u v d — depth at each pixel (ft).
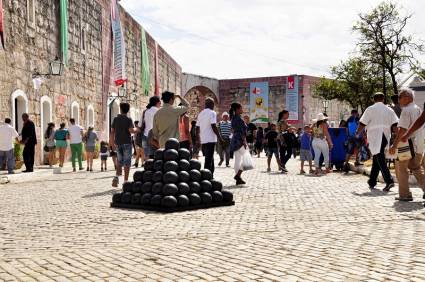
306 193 35.68
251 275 15.28
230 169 61.46
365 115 36.60
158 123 36.17
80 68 86.69
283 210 27.94
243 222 24.41
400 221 24.02
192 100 190.39
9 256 18.22
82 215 27.45
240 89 186.29
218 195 29.94
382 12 114.52
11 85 59.93
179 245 19.56
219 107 191.01
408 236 20.53
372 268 15.79
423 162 30.89
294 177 49.88
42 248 19.52
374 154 36.58
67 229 23.57
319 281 14.56
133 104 123.03
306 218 25.21
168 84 164.14
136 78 126.11
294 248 18.67
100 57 98.78
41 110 69.21
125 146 41.50
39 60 68.69
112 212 28.27
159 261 17.11
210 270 15.90
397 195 33.83
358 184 41.65
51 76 72.90
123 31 113.50
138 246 19.49
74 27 83.35
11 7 59.93
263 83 180.75
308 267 16.07
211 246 19.26
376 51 115.14
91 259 17.54
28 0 65.10
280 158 57.98
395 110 48.80
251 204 30.50
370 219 24.61
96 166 73.05
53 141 65.46
